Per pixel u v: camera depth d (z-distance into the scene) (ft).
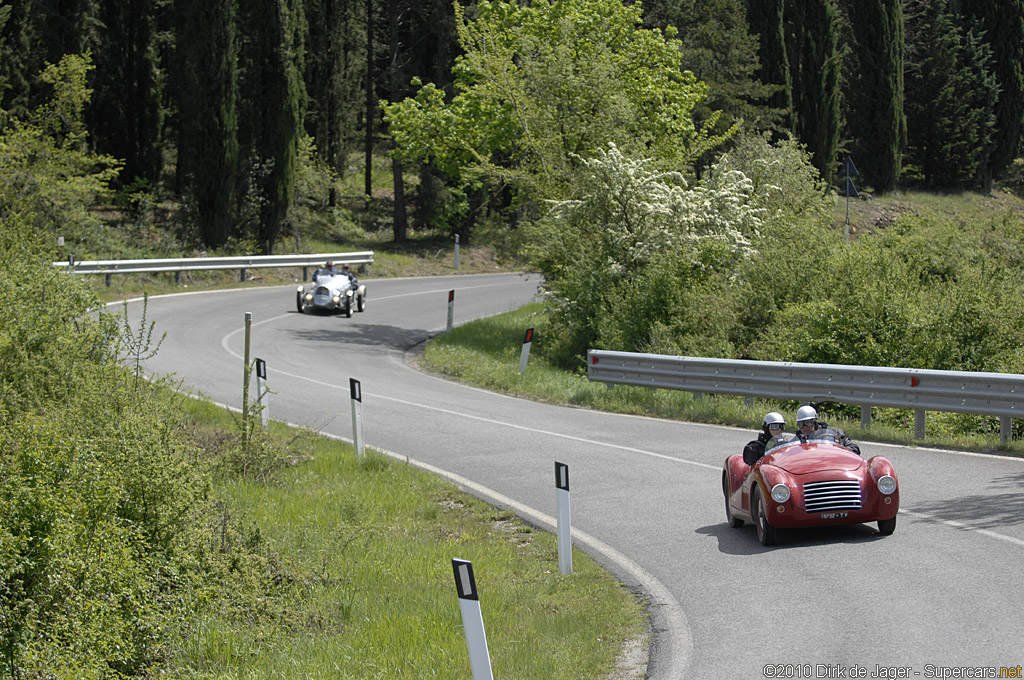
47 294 53.67
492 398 79.05
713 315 89.25
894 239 101.60
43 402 45.03
